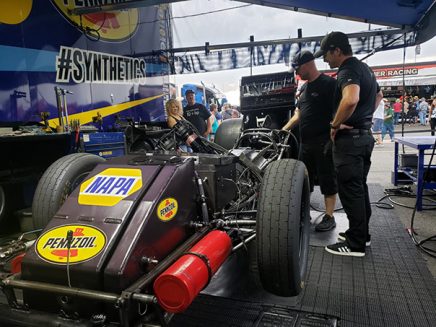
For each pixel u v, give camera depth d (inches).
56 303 49.3
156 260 50.7
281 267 62.7
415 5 177.5
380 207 161.3
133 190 55.9
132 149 167.3
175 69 308.0
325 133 126.6
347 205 106.3
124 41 223.9
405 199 176.1
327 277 95.3
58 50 174.6
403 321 74.2
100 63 203.5
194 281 46.5
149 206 52.8
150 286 48.6
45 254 49.4
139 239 49.0
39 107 165.3
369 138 103.6
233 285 91.9
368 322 74.0
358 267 101.0
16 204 134.5
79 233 50.7
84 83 191.8
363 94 100.5
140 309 48.0
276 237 62.4
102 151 149.1
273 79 165.3
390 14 194.5
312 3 177.0
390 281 92.3
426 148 149.1
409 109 551.2
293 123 140.4
